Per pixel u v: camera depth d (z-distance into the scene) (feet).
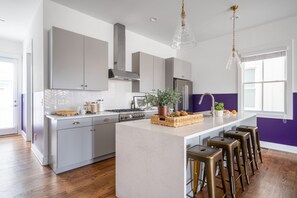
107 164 9.31
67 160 8.29
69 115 8.82
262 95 12.95
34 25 10.95
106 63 10.87
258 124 12.69
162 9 10.14
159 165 4.80
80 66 9.59
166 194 4.63
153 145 4.96
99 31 11.50
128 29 13.23
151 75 13.85
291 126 11.35
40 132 9.77
